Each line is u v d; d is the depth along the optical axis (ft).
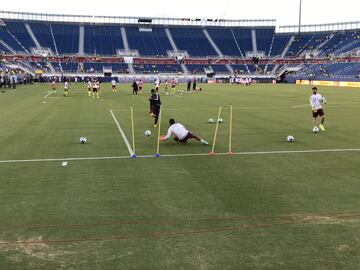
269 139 56.44
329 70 296.92
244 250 22.25
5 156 45.50
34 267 20.56
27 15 382.83
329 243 23.11
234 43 363.15
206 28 377.50
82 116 84.33
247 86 249.14
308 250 22.25
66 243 23.22
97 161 42.88
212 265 20.58
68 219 26.73
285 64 336.29
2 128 67.05
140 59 324.19
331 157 44.88
